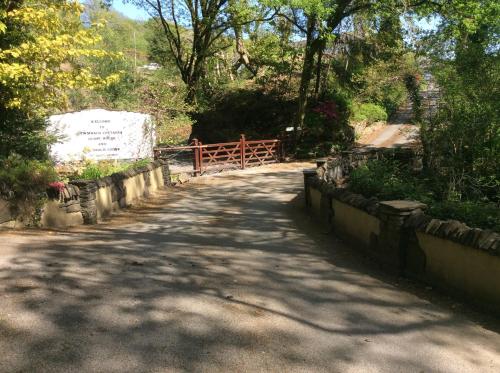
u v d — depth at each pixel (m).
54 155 14.08
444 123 10.24
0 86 8.23
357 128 26.52
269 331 3.79
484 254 4.45
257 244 7.29
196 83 25.31
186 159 22.23
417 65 14.40
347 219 7.26
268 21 21.62
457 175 9.48
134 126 15.79
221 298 4.52
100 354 3.23
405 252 5.58
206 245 7.11
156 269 5.43
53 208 8.27
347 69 27.06
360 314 4.36
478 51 9.99
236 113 26.59
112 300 4.25
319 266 6.02
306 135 23.30
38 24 8.03
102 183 9.54
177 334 3.61
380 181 8.59
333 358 3.41
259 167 19.38
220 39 28.08
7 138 9.62
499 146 9.37
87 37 8.47
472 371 3.37
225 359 3.26
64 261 5.50
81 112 15.10
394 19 19.81
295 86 27.28
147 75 28.84
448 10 16.30
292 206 10.91
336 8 19.59
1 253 5.70
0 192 7.49
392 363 3.40
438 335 3.97
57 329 3.57
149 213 10.47
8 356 3.13
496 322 4.28
